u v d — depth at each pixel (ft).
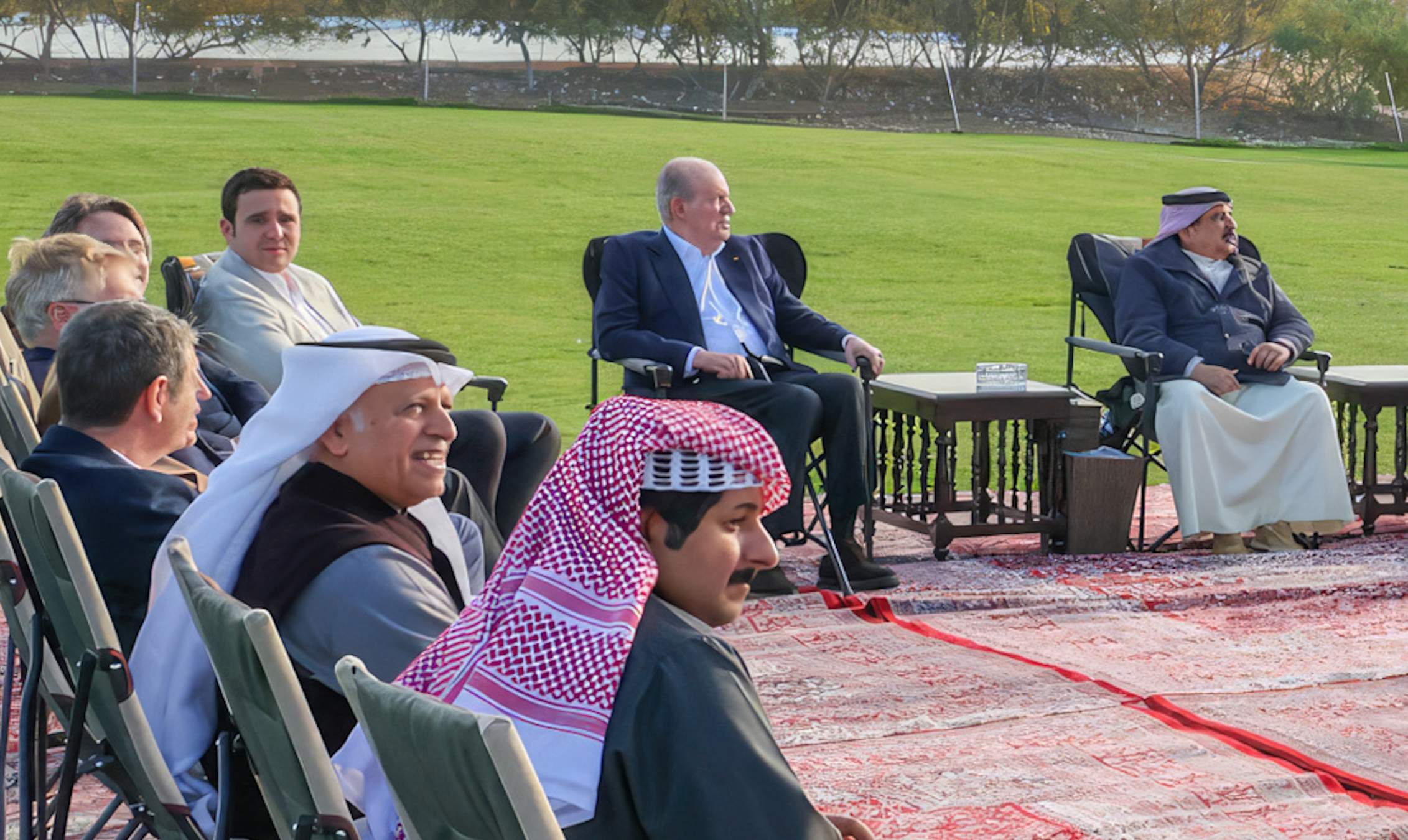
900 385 19.04
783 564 17.83
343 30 163.73
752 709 5.01
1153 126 168.96
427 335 41.98
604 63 167.53
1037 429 18.88
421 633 6.68
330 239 61.21
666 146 98.73
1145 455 19.06
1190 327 19.47
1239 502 18.51
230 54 159.53
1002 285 55.72
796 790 4.87
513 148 93.71
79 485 7.80
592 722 4.92
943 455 18.08
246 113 109.19
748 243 18.85
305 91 155.53
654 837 4.86
